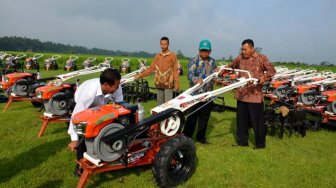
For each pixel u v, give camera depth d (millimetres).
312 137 7078
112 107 3975
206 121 6078
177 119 4383
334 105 7781
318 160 5496
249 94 5816
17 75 8500
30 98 8359
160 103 6883
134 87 10836
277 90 11539
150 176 4500
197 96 4801
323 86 10023
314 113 8062
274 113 6785
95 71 8547
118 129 3826
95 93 3994
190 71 6008
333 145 6461
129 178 4430
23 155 5172
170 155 4016
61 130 6656
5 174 4461
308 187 4426
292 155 5672
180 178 4273
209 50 5898
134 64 30422
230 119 8383
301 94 8906
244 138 6117
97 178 4395
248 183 4484
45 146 5633
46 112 6531
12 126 6801
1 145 5605
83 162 3906
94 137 3730
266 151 5844
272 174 4797
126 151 3936
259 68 5785
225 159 5332
